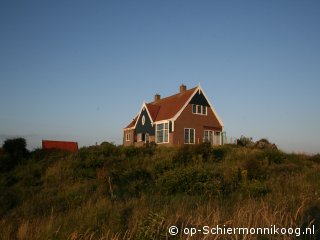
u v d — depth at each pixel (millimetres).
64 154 27203
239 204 10414
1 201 15930
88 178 20391
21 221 11500
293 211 9102
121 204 11672
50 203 14891
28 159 27000
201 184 14508
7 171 24797
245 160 21188
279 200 10906
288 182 15297
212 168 18828
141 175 18922
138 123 42875
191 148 24719
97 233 8500
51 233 8727
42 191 18219
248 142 35219
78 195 15367
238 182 15602
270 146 31828
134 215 9352
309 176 17453
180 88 42812
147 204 11555
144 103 41844
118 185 17109
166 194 14289
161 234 7207
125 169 20812
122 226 8594
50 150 29109
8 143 27781
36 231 9383
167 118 37062
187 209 10344
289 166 20594
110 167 21594
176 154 23609
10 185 21375
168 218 8344
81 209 12023
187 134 36844
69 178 20656
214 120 39438
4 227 10391
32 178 21844
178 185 14898
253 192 13039
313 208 9477
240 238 7289
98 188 16469
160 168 20125
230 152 26312
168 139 36375
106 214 10258
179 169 16531
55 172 22062
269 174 17828
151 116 39844
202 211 9328
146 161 23438
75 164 22859
